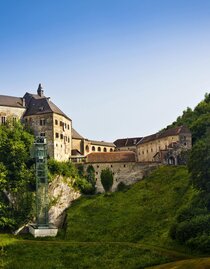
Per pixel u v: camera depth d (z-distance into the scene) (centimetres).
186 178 15662
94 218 14938
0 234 14225
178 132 18575
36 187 15350
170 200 14625
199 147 13312
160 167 17325
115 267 10619
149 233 13088
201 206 12612
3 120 18712
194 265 9162
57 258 11406
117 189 17438
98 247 11812
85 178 17788
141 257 10938
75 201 16875
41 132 18462
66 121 19350
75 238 13900
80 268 10800
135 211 14725
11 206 15400
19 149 16462
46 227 14612
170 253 11019
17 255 11669
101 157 18238
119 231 13738
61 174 16875
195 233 11450
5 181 15438
